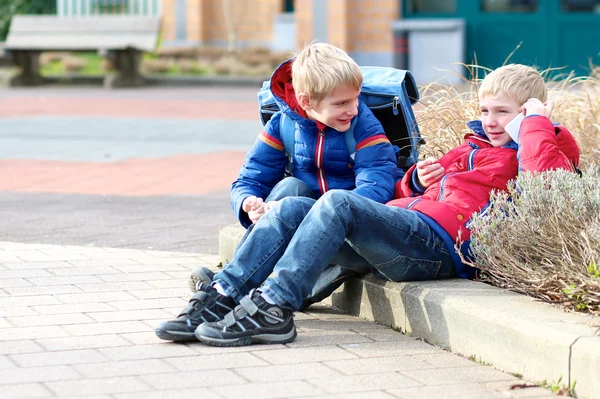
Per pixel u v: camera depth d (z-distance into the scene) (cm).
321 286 898
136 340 799
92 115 2997
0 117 2919
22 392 670
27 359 743
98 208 1497
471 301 761
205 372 717
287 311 789
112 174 1852
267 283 790
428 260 827
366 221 792
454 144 1159
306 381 698
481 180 852
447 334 777
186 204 1538
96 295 951
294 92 897
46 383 689
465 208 840
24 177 1811
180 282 1012
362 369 727
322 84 844
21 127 2645
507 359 717
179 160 2041
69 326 838
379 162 884
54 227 1340
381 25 4200
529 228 784
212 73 4412
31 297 938
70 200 1569
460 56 3988
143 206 1518
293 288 781
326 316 897
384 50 4209
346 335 823
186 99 3575
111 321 856
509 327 712
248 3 4966
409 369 727
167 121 2812
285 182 885
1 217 1414
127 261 1115
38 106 3303
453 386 689
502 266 810
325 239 778
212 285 802
